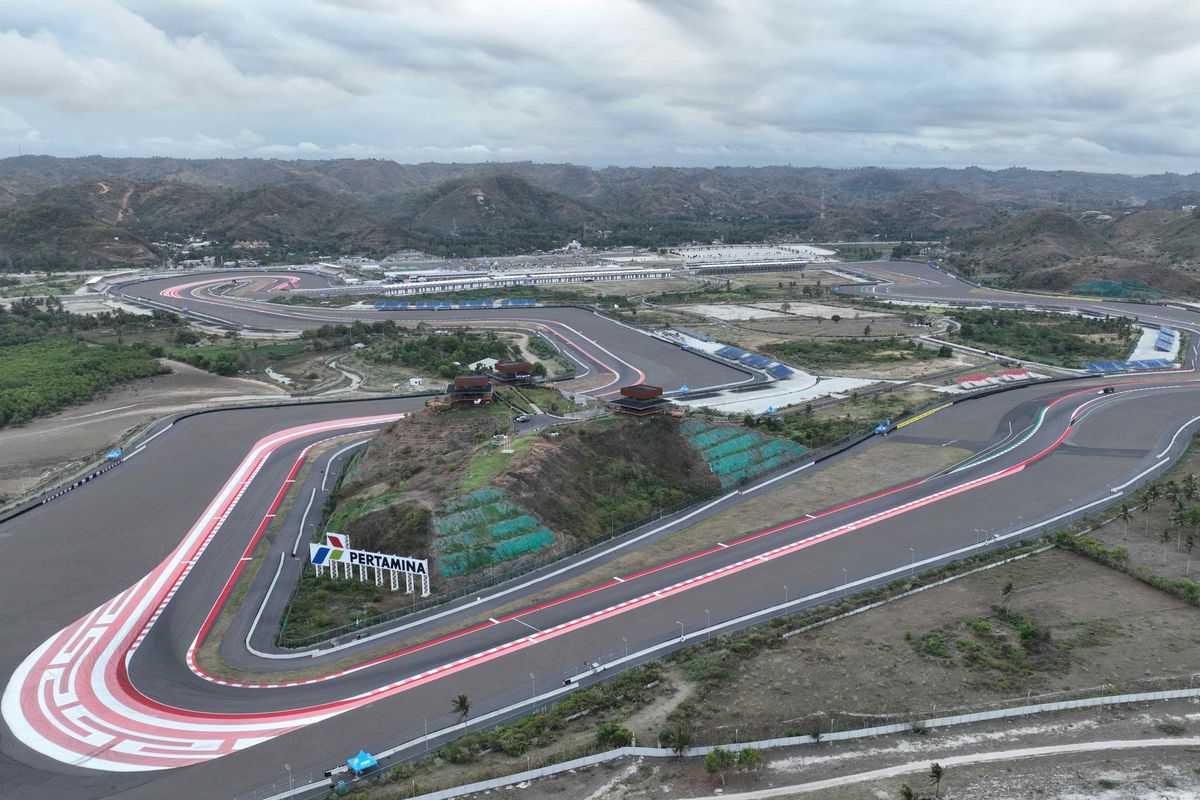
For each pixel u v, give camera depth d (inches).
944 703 3339.1
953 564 4579.2
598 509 5216.5
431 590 4330.7
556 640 3855.8
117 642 3875.5
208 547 4918.8
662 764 2970.0
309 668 3656.5
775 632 3892.7
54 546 4911.4
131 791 2854.3
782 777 2893.7
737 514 5369.1
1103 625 3981.3
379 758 3016.7
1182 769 2906.0
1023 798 2751.0
